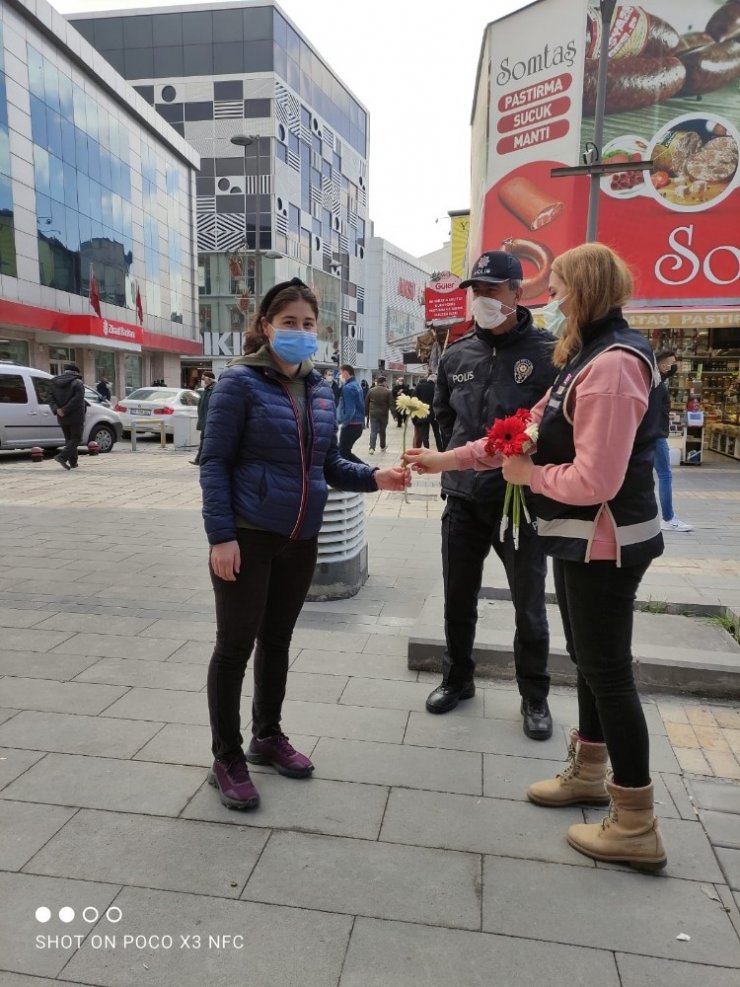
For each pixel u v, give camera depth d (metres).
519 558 2.88
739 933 1.90
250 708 3.18
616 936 1.88
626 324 2.01
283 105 43.09
